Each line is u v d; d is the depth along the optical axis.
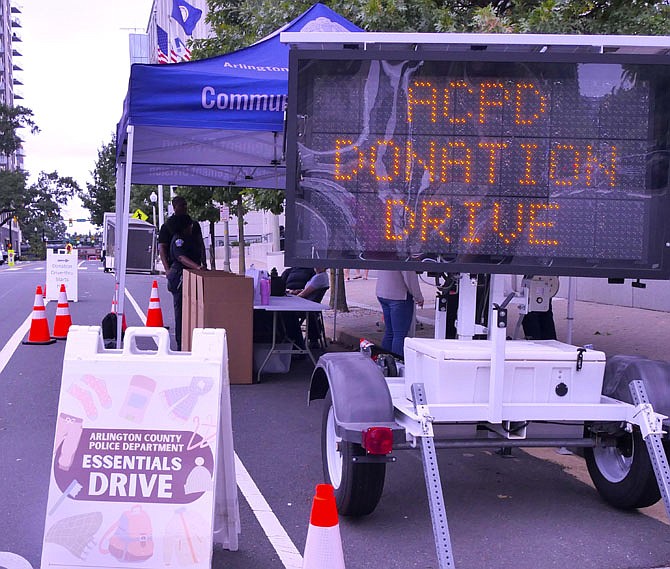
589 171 4.73
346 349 11.69
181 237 11.70
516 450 6.77
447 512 5.22
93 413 3.74
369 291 20.69
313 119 4.69
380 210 4.72
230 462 4.17
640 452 4.85
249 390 9.06
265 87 8.04
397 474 6.08
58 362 10.82
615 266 4.74
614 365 5.04
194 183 13.23
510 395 4.70
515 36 4.59
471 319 5.16
